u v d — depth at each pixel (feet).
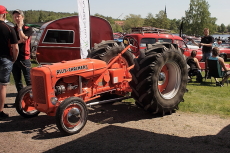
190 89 24.97
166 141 12.53
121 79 17.62
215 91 23.99
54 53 33.22
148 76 15.57
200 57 45.96
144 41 34.86
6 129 14.53
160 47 16.35
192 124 15.02
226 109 17.61
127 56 18.72
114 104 19.70
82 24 24.12
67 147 12.03
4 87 15.99
